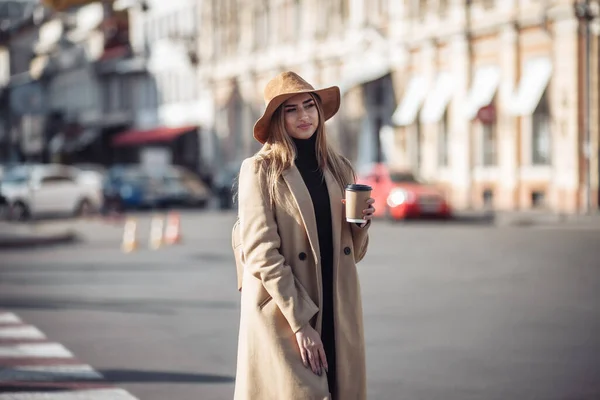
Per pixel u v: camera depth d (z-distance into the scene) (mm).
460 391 7770
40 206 35719
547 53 34000
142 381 8406
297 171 4461
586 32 32625
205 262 19094
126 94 70312
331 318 4453
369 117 44000
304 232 4402
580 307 11953
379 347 9672
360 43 43719
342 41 45469
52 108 83250
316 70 47812
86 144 71750
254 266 4328
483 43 36844
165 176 42219
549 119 33906
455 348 9547
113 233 28141
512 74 35250
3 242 23641
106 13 72812
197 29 61125
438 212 29703
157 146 65188
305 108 4520
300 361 4316
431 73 39531
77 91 78688
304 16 48688
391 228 27594
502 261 17609
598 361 8820
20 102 58094
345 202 4461
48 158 79500
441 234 24750
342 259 4496
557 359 8930
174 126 63438
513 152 35281
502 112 35719
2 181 36625
